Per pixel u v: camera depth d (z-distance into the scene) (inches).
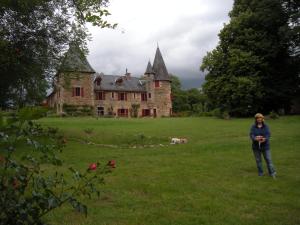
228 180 343.0
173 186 315.9
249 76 1398.9
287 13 1427.2
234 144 599.2
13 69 600.4
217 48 1553.9
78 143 655.1
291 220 225.6
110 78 2397.9
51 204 120.9
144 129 949.8
